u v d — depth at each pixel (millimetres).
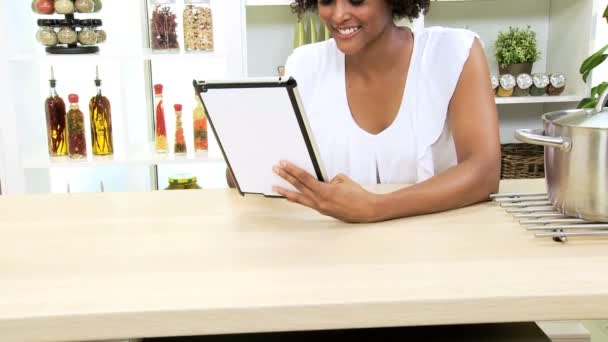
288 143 927
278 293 700
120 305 682
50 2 2438
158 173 2953
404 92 1331
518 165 2438
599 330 1903
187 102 2857
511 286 703
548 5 2805
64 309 675
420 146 1334
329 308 675
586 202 885
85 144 2590
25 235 936
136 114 2672
